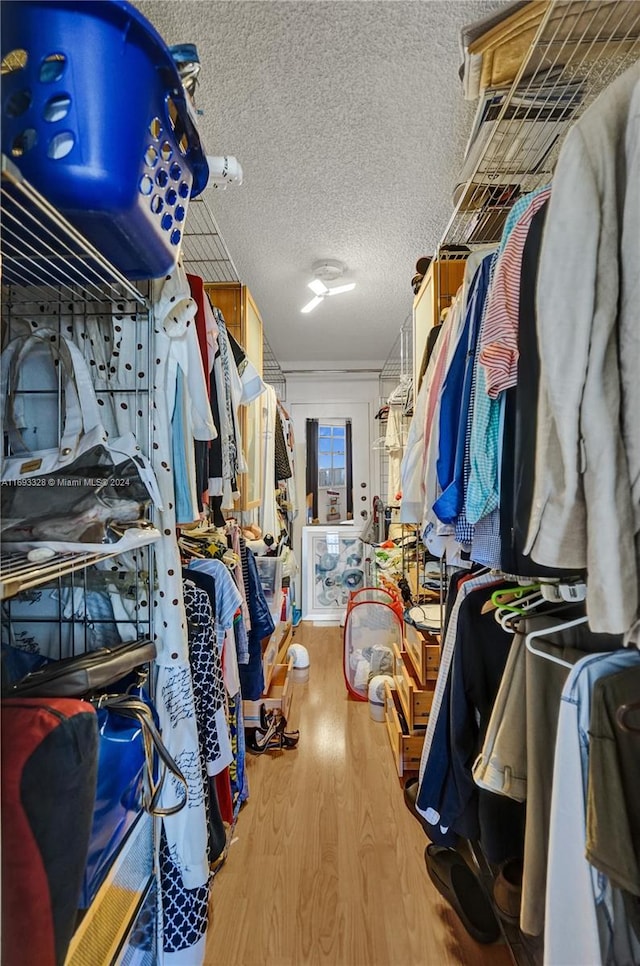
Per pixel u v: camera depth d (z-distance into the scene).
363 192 1.67
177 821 0.94
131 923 0.80
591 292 0.56
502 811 1.02
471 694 1.08
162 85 0.67
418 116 1.33
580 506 0.57
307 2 1.00
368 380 4.12
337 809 1.61
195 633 1.13
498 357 0.77
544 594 0.87
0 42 0.49
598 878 0.68
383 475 4.10
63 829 0.52
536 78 1.00
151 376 0.94
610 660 0.72
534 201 0.74
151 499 0.83
